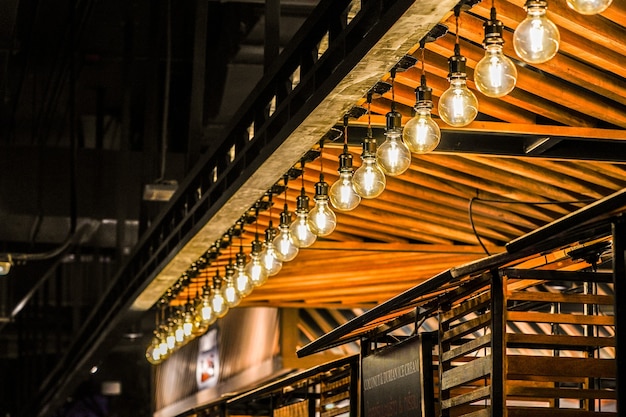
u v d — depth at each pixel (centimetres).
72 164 1148
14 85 1449
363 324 524
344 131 579
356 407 612
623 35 508
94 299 1766
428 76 555
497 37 422
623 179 727
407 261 990
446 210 813
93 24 1282
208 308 956
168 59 920
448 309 506
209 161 736
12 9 997
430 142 474
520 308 575
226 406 858
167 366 1967
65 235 1397
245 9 1211
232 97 1338
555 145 643
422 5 410
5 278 1678
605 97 586
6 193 1355
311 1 1120
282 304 1206
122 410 2419
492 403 431
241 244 842
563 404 915
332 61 504
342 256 957
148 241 986
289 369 1252
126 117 1199
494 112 595
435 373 521
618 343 365
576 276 437
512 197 763
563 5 484
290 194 764
